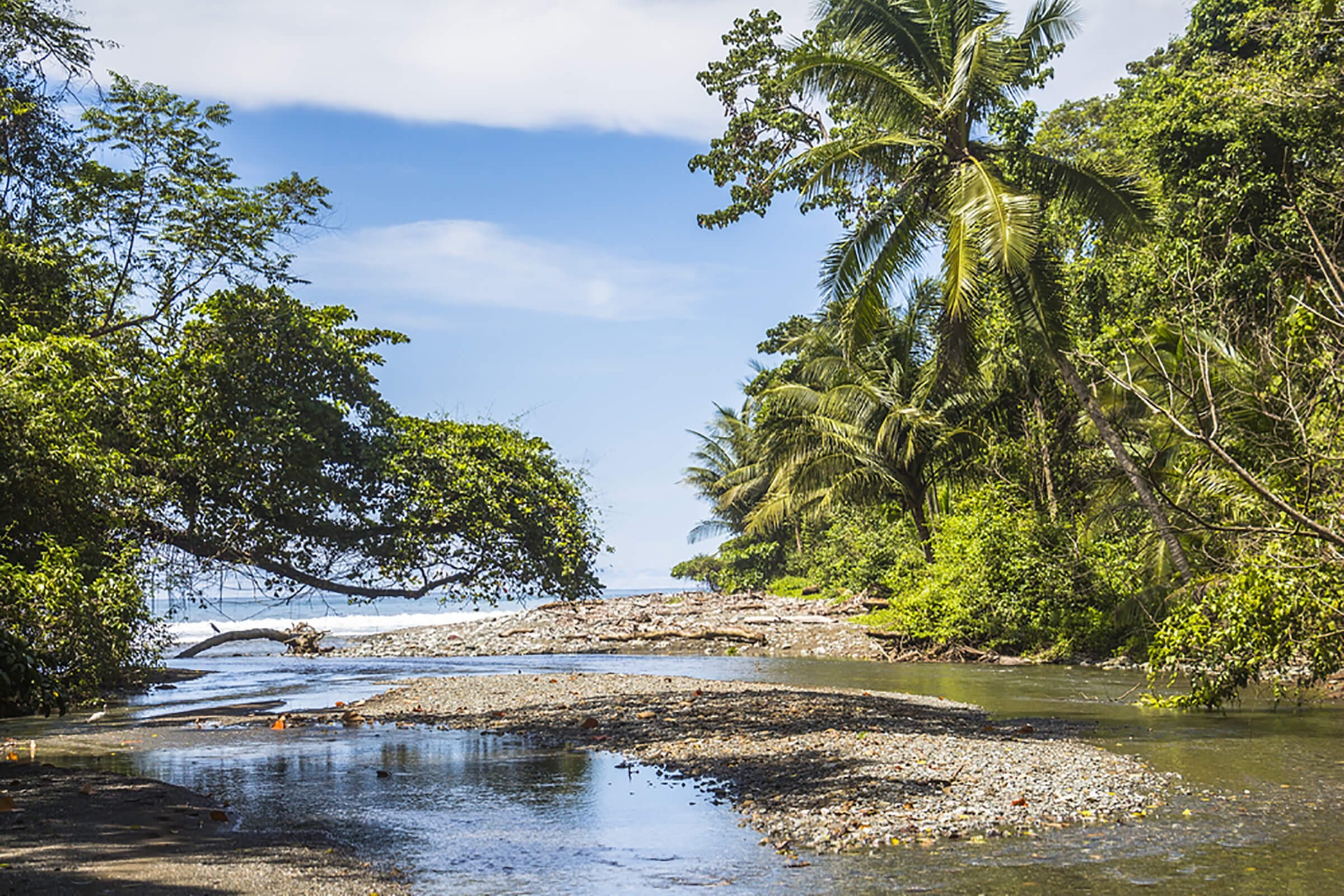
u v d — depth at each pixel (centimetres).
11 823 721
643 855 666
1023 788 862
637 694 1631
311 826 746
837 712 1381
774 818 766
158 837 686
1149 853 670
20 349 1639
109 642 1653
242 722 1438
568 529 2539
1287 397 1223
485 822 766
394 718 1449
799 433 3369
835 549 4322
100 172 2302
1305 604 1265
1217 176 2270
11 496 1586
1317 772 964
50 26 2147
